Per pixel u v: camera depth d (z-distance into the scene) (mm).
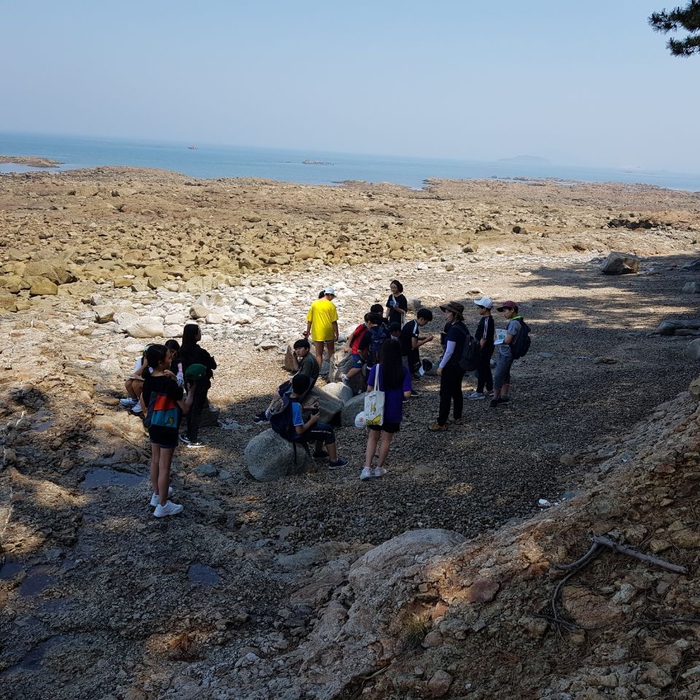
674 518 4820
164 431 7152
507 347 10664
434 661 4395
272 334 16281
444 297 21062
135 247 30047
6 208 44562
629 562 4656
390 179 141875
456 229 41031
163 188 61031
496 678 4133
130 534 6902
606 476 7477
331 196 65062
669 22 18203
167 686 4805
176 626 5477
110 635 5383
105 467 8625
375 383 8258
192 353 9648
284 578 6277
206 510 7621
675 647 3883
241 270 25922
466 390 12047
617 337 15602
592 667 3945
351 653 4832
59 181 64312
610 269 25266
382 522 7285
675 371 12086
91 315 17844
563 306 19516
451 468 8516
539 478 8016
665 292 21578
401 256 29844
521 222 45438
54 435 9062
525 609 4559
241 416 11219
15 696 4719
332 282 23578
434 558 5496
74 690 4777
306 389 8719
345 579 6004
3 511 6996
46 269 22250
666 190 129625
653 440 7883
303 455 8789
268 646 5238
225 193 59750
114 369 13031
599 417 9906
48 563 6316
